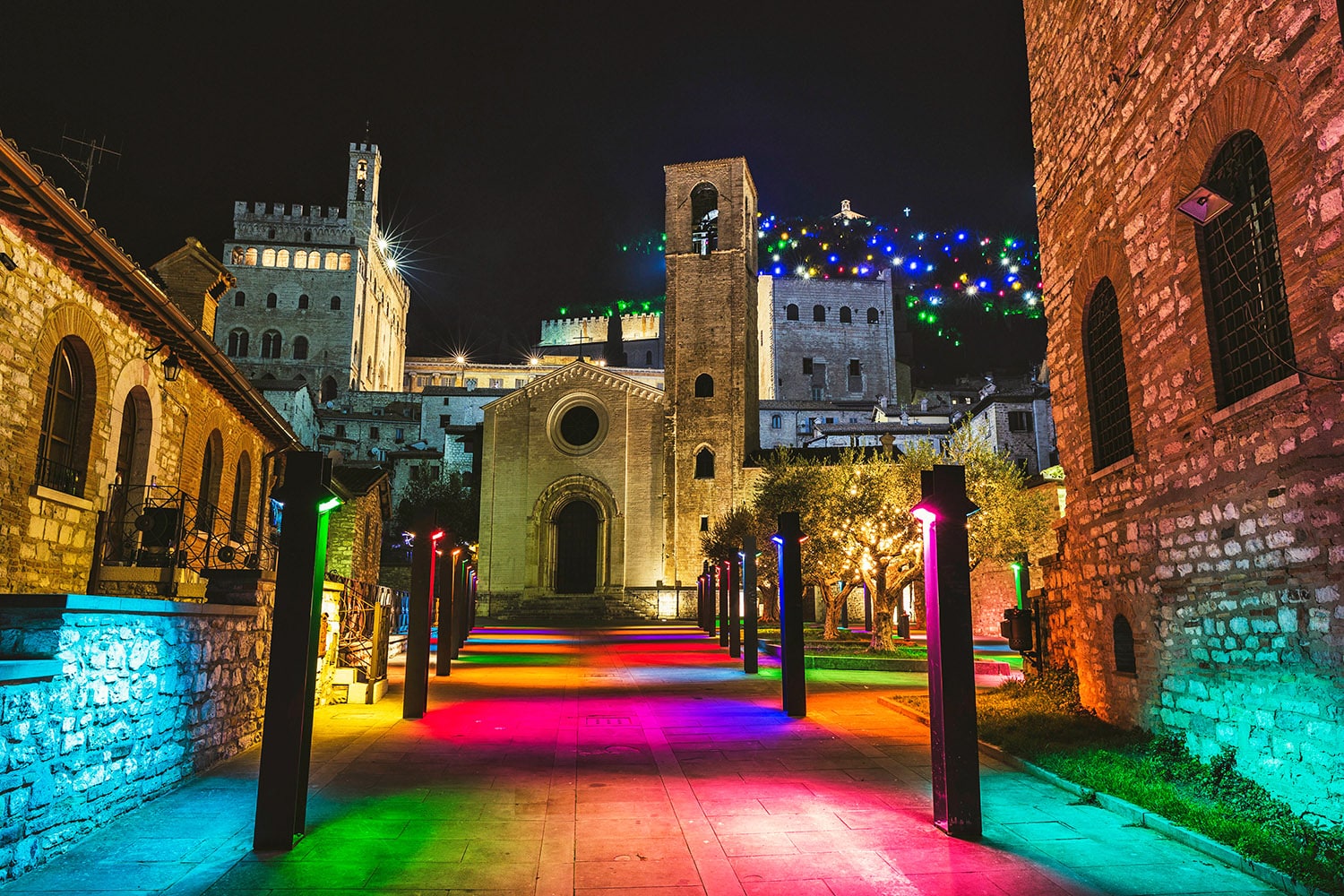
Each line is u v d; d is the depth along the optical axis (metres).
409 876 5.98
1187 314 8.65
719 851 6.59
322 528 7.28
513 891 5.73
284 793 6.62
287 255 92.88
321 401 89.19
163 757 8.22
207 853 6.45
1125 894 5.68
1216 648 8.19
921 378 93.25
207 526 17.89
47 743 6.23
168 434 16.47
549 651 27.23
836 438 62.16
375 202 100.56
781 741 11.17
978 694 14.64
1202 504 8.45
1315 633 6.70
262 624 11.12
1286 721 7.09
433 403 79.94
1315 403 6.64
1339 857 5.87
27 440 11.58
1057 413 12.55
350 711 13.59
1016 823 7.31
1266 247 7.62
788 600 13.58
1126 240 10.02
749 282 53.34
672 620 47.22
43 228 11.35
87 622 6.77
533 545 48.66
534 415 50.56
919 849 6.64
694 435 49.66
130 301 13.98
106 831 6.96
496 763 9.71
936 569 7.38
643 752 10.43
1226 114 7.79
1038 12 13.10
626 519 49.09
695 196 54.56
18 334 11.28
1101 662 10.99
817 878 6.00
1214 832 6.61
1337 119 6.29
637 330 110.50
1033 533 26.78
